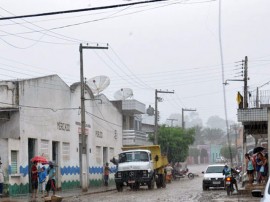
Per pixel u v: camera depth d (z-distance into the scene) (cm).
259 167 2669
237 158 7938
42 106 3322
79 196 2891
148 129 7444
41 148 3278
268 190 1145
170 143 7044
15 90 2991
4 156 2798
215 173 3378
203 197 2573
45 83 3384
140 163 3384
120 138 5297
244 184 3231
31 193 3000
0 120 2992
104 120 4744
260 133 3375
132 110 5431
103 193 3256
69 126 3803
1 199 2512
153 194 2917
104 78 4516
